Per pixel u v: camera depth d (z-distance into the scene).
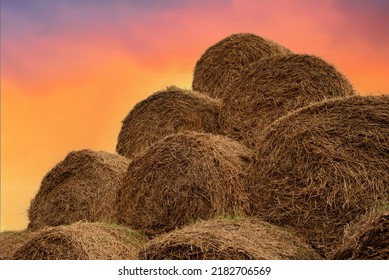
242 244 12.34
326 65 17.38
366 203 13.56
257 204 14.74
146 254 12.64
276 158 14.66
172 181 15.50
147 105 19.70
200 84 21.78
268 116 17.52
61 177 18.39
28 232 18.12
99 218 17.48
